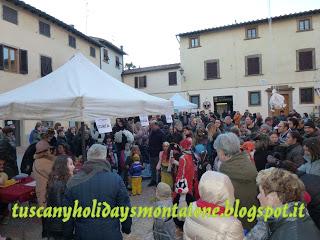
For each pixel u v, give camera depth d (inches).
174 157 259.1
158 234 151.8
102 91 246.5
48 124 636.7
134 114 256.5
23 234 216.1
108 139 338.6
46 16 818.2
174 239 145.7
